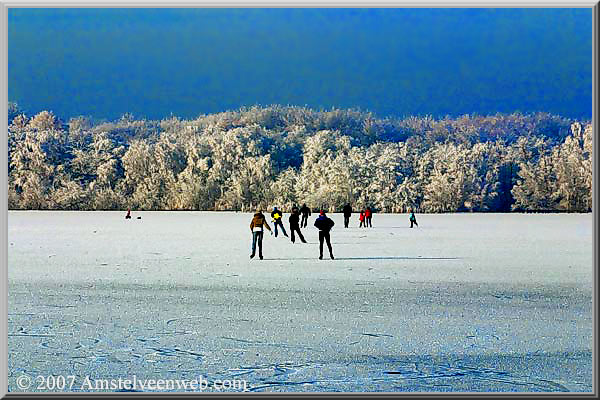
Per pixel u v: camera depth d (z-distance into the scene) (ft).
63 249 142.00
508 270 102.89
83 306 70.90
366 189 483.92
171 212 477.36
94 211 511.40
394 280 90.89
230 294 78.89
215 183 516.73
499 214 432.66
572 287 85.20
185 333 58.65
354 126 637.71
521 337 57.77
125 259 119.24
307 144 526.16
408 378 46.80
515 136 614.34
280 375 47.42
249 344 55.16
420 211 486.38
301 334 58.49
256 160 512.63
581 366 49.49
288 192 500.74
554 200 497.05
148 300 74.74
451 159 494.18
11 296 77.20
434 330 60.13
